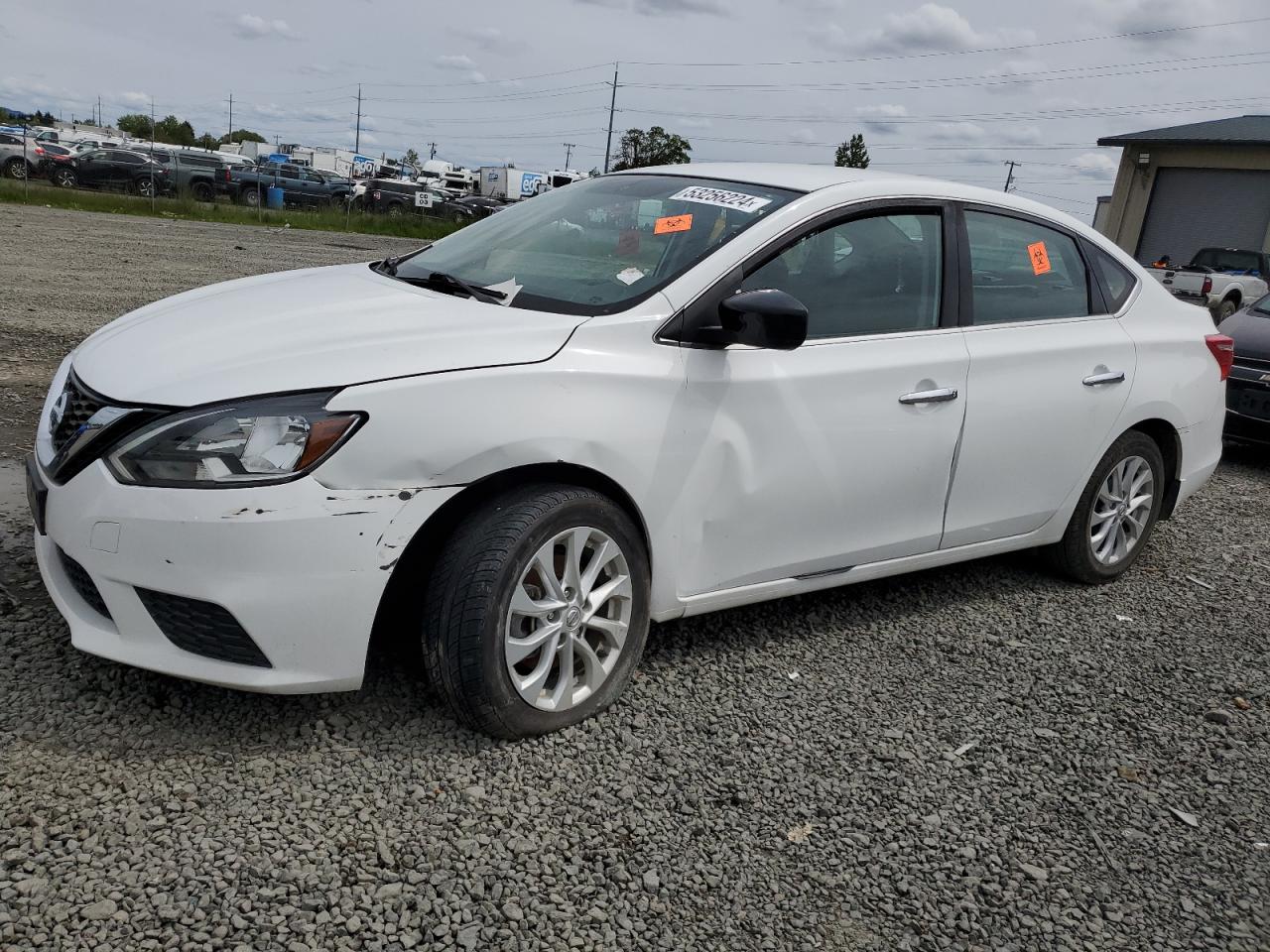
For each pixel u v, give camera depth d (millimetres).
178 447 2570
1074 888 2682
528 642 2900
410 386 2689
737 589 3463
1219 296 19641
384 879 2398
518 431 2791
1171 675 3949
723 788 2912
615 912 2400
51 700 2891
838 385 3490
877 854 2725
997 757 3250
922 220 3881
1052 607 4496
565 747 3002
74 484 2682
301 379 2652
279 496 2549
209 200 34531
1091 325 4414
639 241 3486
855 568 3795
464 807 2680
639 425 3033
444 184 60531
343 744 2863
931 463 3816
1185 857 2855
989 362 3941
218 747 2787
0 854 2312
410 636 3459
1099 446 4445
